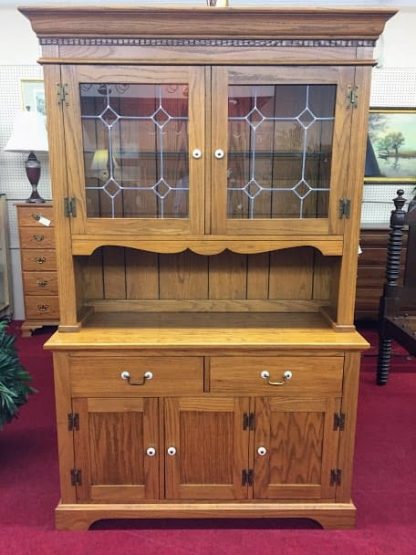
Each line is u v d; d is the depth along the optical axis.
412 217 2.69
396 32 3.78
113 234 1.59
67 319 1.66
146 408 1.60
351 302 1.66
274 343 1.56
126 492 1.66
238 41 1.47
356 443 2.25
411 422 2.45
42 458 2.11
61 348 1.54
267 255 1.88
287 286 1.91
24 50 3.72
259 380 1.59
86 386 1.58
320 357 1.58
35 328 3.71
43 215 3.52
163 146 1.56
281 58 1.48
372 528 1.68
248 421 1.62
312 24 1.44
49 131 1.51
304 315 1.88
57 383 1.58
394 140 3.96
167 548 1.58
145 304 1.91
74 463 1.63
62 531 1.65
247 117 1.55
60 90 1.49
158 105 1.53
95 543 1.60
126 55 1.47
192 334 1.65
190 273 1.90
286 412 1.62
